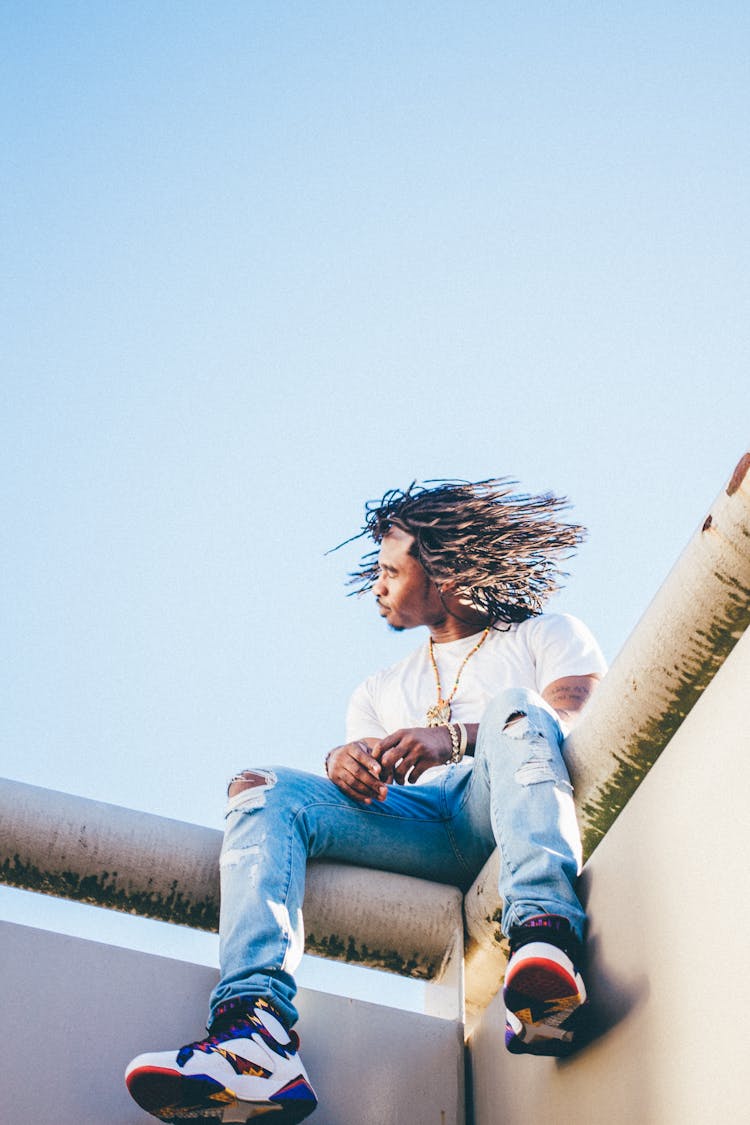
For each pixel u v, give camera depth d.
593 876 2.61
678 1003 2.21
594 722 2.78
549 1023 2.42
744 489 2.42
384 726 3.62
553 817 2.62
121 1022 2.80
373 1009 2.99
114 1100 2.70
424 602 3.71
